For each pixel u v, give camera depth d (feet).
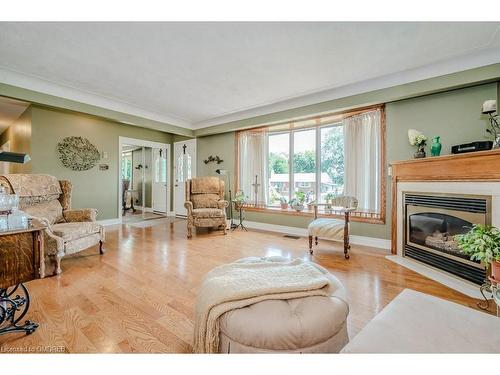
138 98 12.69
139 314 5.40
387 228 10.75
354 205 10.32
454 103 9.02
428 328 2.87
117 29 6.73
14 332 4.66
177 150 20.56
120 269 8.14
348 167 11.89
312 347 3.27
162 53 8.05
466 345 2.59
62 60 8.57
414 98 9.90
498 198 6.33
